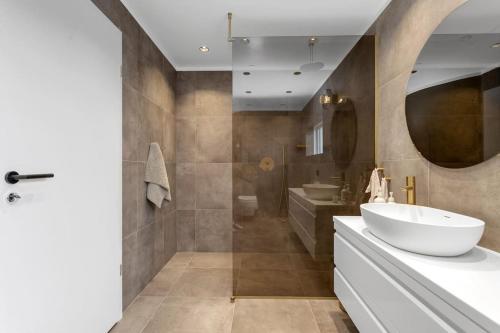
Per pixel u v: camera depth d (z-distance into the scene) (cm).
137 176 199
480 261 91
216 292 206
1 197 91
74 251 126
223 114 297
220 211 297
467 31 113
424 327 79
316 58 208
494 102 101
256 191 221
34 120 104
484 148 106
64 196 120
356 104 206
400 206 139
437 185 133
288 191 220
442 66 127
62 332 118
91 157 139
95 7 142
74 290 126
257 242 218
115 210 163
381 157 193
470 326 63
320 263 213
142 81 207
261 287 208
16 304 97
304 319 171
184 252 297
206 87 297
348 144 209
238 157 223
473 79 110
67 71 122
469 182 114
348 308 140
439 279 77
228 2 181
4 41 92
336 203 213
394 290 96
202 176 298
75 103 127
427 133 137
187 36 228
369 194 205
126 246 181
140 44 204
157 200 214
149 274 222
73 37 125
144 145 211
